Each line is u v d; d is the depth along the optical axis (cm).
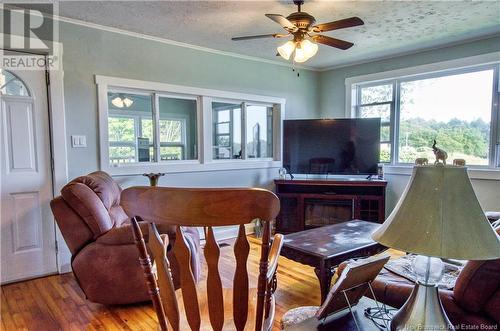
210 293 109
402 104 460
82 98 327
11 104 289
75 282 291
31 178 300
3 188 287
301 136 477
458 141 411
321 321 119
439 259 105
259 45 406
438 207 92
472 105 398
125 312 235
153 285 116
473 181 392
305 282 288
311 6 289
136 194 106
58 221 232
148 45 369
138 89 370
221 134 447
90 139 334
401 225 97
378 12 304
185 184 407
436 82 427
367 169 452
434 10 300
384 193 425
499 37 367
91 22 325
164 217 104
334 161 466
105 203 253
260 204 101
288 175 501
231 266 318
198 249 253
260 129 494
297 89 520
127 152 371
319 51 433
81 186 236
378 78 473
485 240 89
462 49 395
